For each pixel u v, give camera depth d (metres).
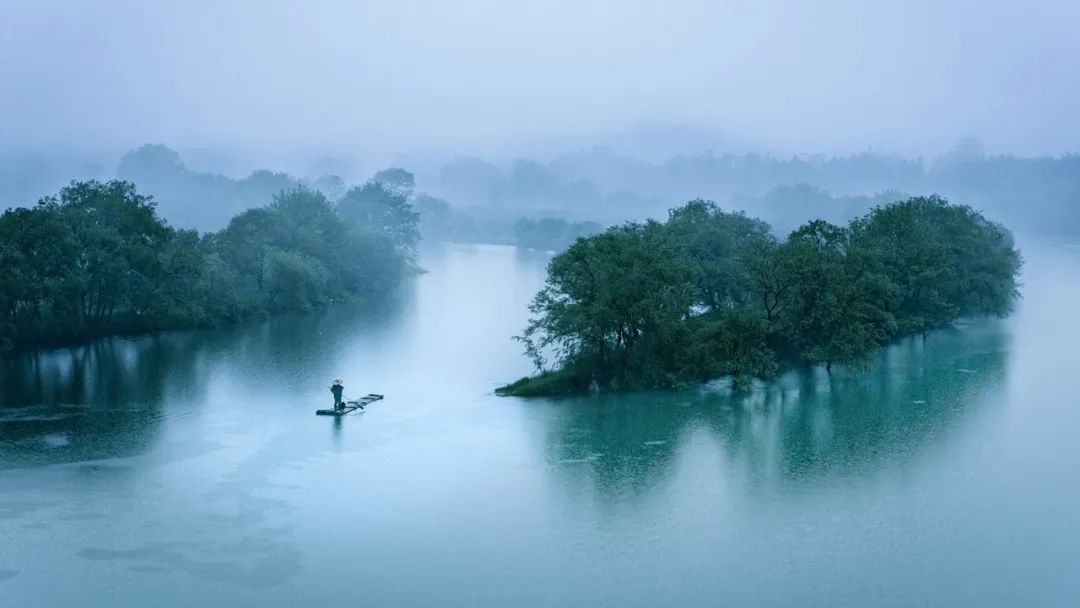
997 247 162.75
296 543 59.12
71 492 67.06
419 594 52.59
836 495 69.12
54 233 125.38
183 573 54.41
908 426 88.19
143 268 139.25
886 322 118.38
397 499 67.19
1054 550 59.19
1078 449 80.44
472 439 82.94
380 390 103.12
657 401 97.88
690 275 114.44
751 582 54.69
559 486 70.56
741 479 72.56
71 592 51.78
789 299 112.94
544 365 117.69
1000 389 103.56
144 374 110.44
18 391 100.25
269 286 169.62
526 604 51.62
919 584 54.50
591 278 103.19
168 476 70.94
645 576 55.41
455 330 148.50
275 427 85.75
